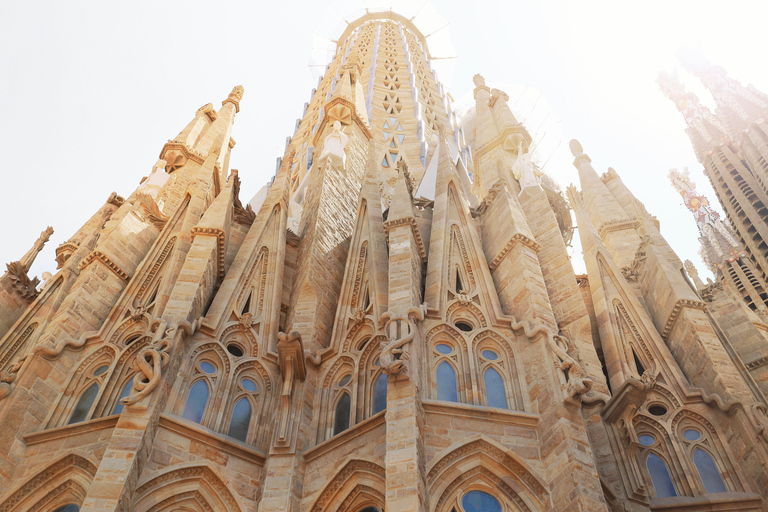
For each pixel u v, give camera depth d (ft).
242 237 96.22
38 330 82.43
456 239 83.25
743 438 68.95
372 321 74.49
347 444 63.26
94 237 98.99
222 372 71.26
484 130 134.72
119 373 70.74
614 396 71.82
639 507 65.16
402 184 86.94
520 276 76.38
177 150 124.57
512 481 58.70
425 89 200.54
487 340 70.90
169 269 80.79
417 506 52.08
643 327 85.10
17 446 63.93
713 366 76.79
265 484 61.36
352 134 125.90
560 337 68.18
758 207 290.56
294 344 69.82
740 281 279.90
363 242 85.30
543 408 62.85
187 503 60.75
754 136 305.53
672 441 71.77
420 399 61.77
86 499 54.75
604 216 122.72
